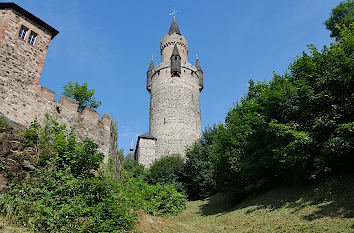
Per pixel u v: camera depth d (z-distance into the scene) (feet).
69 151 37.37
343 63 41.91
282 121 50.08
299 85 47.09
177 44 155.12
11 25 43.80
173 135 128.47
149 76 155.43
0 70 40.42
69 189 30.48
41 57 47.19
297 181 50.98
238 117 68.54
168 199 62.44
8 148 30.94
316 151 42.37
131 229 30.30
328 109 43.45
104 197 32.83
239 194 64.64
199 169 91.91
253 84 71.46
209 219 53.31
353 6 78.64
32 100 43.60
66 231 24.75
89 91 78.13
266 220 39.99
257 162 54.60
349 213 31.42
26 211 25.36
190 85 144.05
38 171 31.81
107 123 58.75
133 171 108.47
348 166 42.68
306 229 31.35
